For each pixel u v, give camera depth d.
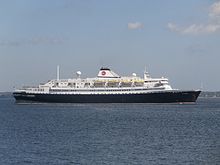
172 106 197.75
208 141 68.50
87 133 80.69
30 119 120.25
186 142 67.19
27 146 62.16
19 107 195.00
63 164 49.38
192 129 89.56
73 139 71.06
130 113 146.88
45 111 162.38
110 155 55.06
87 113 147.50
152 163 50.12
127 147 61.72
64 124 102.00
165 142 67.31
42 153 56.19
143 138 72.69
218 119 121.06
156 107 187.75
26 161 50.81
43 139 70.75
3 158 52.50
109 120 115.88
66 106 198.38
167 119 120.38
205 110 178.00
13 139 70.44
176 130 87.12
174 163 50.00
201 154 55.44
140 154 55.75
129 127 94.06
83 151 58.00
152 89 197.62
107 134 79.06
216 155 54.62
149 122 109.12
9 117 129.62
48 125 98.88
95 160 51.75
